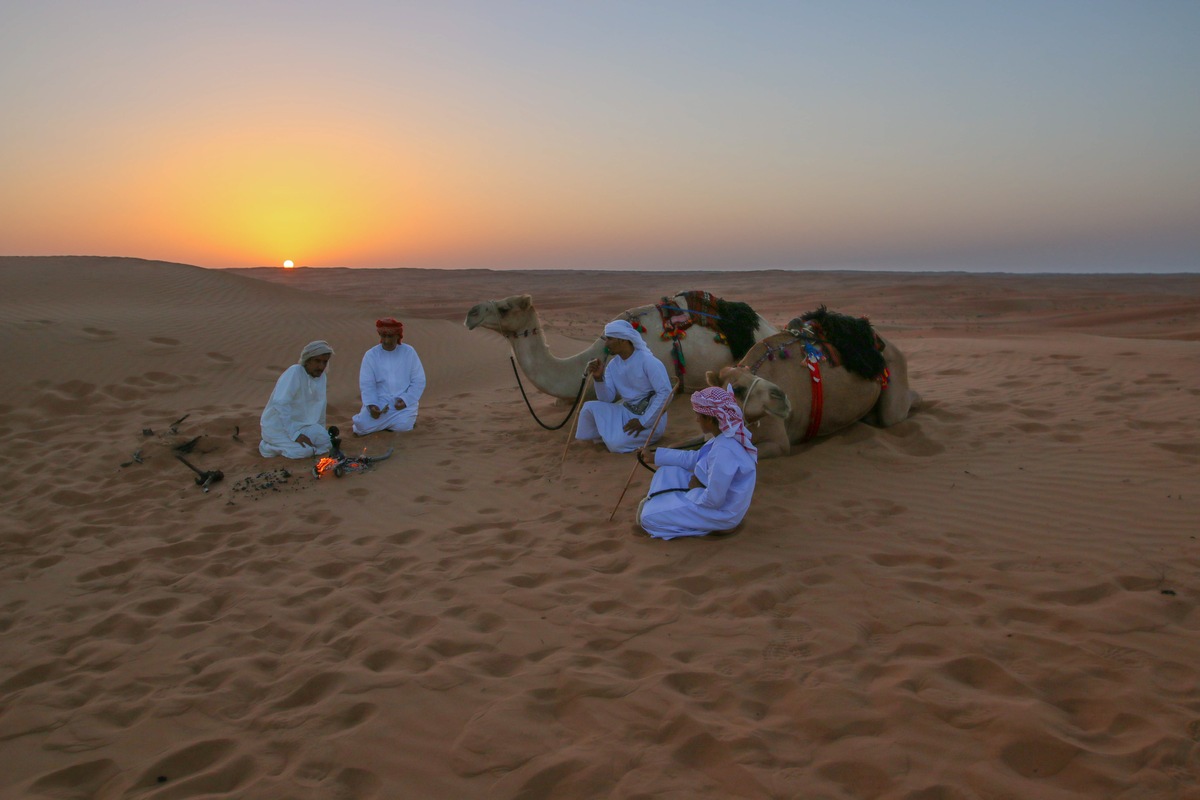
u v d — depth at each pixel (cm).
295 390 777
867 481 609
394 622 425
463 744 312
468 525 576
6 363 1109
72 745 329
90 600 475
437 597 454
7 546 570
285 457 777
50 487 701
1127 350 1159
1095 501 533
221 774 302
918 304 4147
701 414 505
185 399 1073
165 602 464
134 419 953
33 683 385
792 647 376
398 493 663
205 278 2186
